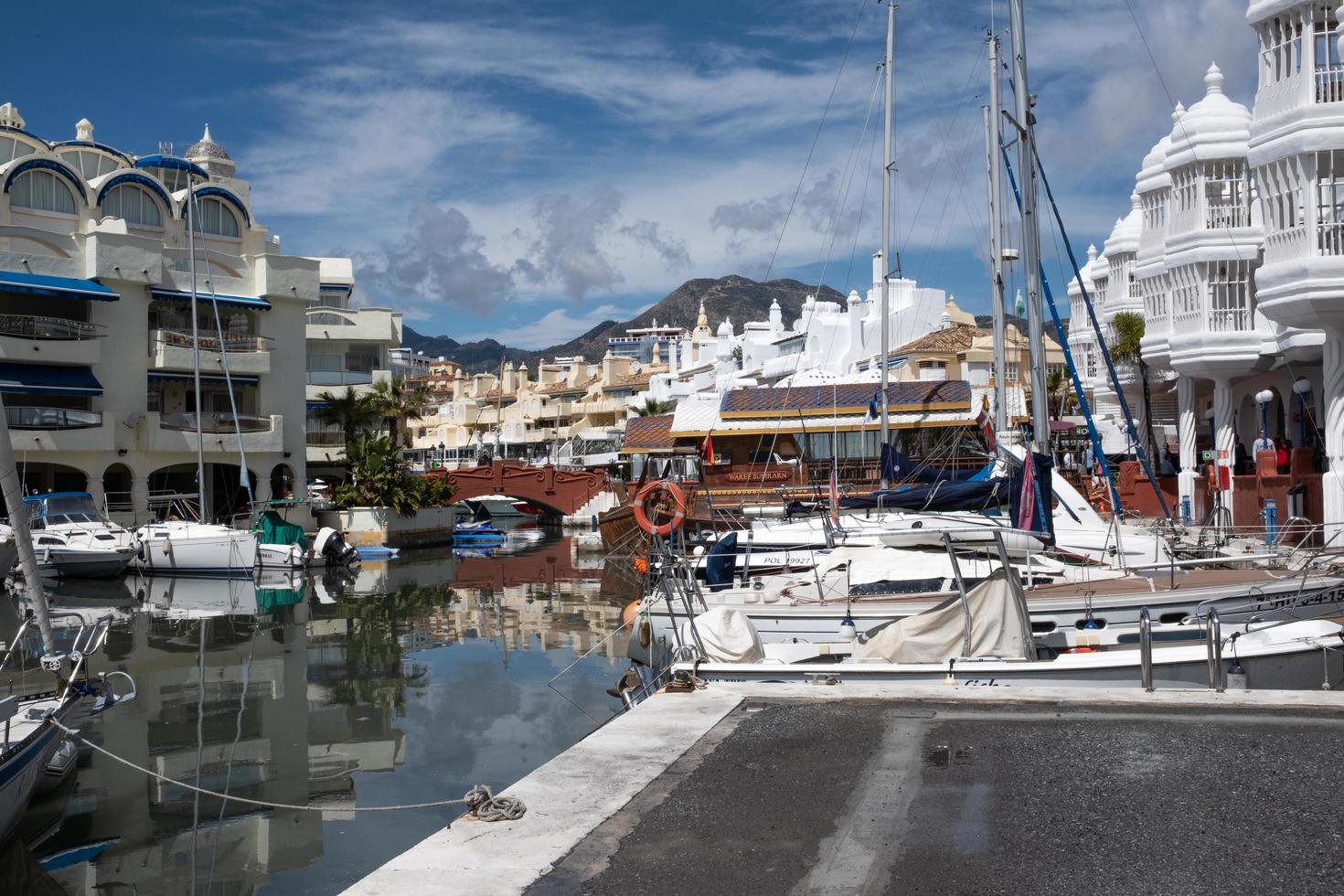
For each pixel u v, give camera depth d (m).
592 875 6.70
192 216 52.84
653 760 9.09
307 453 69.38
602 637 32.06
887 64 43.34
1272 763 8.73
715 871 6.75
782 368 86.00
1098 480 50.47
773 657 17.69
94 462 53.12
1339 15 27.72
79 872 14.18
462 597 41.59
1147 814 7.64
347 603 40.06
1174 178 38.91
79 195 56.12
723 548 29.20
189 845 15.20
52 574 48.06
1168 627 17.59
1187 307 38.34
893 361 70.75
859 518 30.36
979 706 11.02
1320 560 23.30
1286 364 37.12
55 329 52.44
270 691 25.03
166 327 58.22
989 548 23.39
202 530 49.19
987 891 6.44
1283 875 6.54
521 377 129.50
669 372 111.06
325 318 74.56
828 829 7.48
